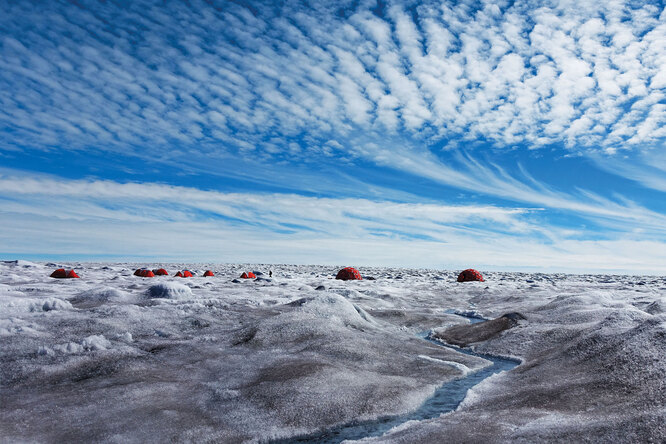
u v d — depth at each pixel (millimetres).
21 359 5445
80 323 7309
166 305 9312
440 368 6145
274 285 18375
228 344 6773
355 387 4879
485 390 5086
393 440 3463
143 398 4371
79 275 21875
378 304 12914
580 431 3059
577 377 4832
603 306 9344
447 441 3281
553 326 8102
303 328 7418
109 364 5426
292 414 4168
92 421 3814
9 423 3705
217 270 35219
